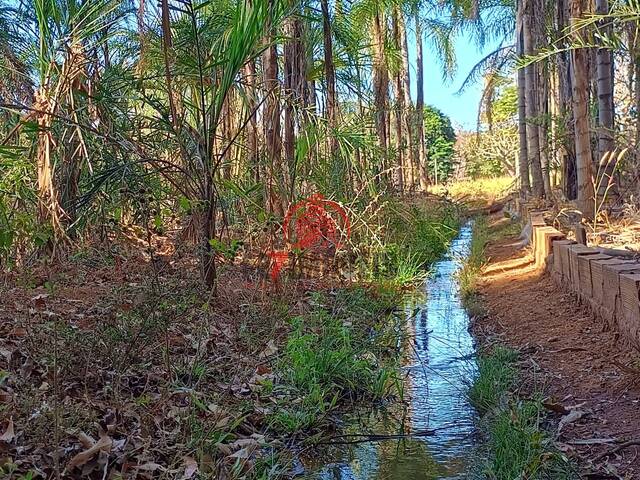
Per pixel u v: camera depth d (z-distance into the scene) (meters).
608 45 5.30
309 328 5.11
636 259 5.15
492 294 6.77
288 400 3.83
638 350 3.75
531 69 13.54
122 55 6.16
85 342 3.54
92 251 5.65
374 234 7.58
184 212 5.36
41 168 5.14
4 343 3.68
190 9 5.14
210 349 4.32
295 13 6.02
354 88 9.30
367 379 4.29
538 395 3.58
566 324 4.82
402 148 11.56
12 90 6.36
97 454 2.69
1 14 6.48
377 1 10.48
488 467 2.89
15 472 2.51
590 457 2.90
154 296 3.97
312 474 3.12
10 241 3.17
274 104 6.84
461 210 17.41
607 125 8.63
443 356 4.96
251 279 6.14
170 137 5.33
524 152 15.23
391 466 3.18
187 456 2.92
